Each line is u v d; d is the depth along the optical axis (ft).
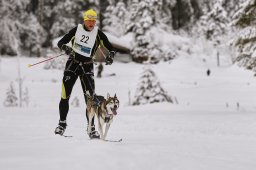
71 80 25.54
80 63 25.61
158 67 206.49
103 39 26.03
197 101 100.48
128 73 186.29
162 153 19.63
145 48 222.48
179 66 209.36
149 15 223.92
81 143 19.43
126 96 108.17
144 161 16.78
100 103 24.84
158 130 40.70
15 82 136.46
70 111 65.77
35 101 99.71
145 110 73.15
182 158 19.16
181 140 32.19
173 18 270.05
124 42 237.04
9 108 69.00
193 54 231.71
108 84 136.56
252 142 32.01
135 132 38.32
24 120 45.65
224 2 265.13
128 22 238.27
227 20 241.76
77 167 14.49
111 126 42.45
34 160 15.38
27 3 218.38
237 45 120.06
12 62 188.34
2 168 14.06
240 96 111.04
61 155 16.33
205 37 245.65
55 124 41.52
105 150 17.40
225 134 37.96
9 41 196.24
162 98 87.15
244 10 116.16
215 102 98.02
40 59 206.90
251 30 115.03
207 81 159.22
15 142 20.93
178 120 51.93
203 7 277.03
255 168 18.90
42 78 160.86
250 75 162.91
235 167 18.66
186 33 270.87
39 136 25.63
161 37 228.43
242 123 48.73
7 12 196.03
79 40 25.39
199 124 47.29
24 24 226.17
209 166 17.97
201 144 29.22
